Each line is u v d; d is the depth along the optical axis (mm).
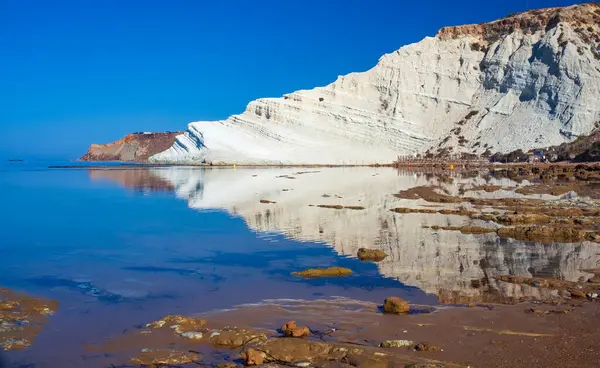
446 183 45000
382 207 26906
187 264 14141
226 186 43844
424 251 15453
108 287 11672
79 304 10289
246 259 14711
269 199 32062
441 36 124188
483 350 7395
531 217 21031
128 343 8047
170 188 43000
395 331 8352
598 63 94688
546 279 11836
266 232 19578
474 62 115250
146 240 18125
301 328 8219
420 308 9695
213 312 9672
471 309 9516
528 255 14719
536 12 117250
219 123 109562
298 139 103938
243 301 10445
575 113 88625
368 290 11133
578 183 41875
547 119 92375
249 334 8242
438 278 12109
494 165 78812
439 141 101438
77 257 15234
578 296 10320
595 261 13828
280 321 9055
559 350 7316
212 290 11383
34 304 10172
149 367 7168
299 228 20375
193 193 37875
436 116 108875
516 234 18156
